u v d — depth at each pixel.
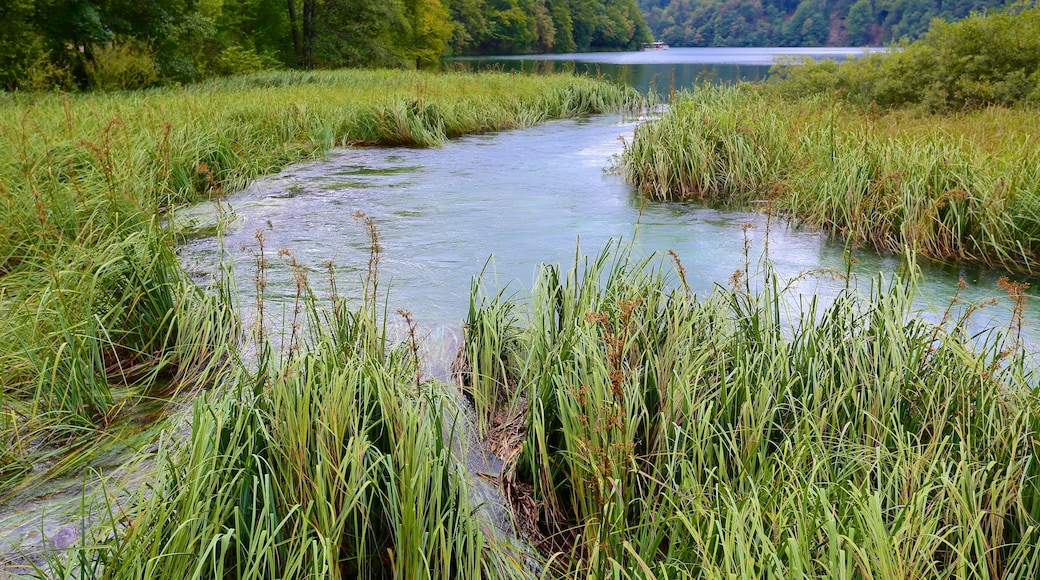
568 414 3.26
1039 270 6.20
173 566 2.32
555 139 13.90
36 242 5.65
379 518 2.87
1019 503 2.73
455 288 5.73
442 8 45.81
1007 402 3.13
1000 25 12.35
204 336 4.43
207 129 9.88
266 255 6.53
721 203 8.67
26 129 8.54
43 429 3.55
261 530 2.48
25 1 17.20
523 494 3.34
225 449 2.87
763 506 2.68
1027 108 11.26
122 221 5.98
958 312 5.12
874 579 2.27
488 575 2.71
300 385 3.09
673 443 3.27
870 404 3.37
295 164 10.88
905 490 2.73
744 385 3.33
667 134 9.68
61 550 2.73
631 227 7.55
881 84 13.09
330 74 24.86
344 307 4.27
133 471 3.14
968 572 2.68
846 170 7.44
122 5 20.08
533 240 7.07
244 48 29.78
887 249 6.78
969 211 6.50
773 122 9.71
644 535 2.71
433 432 3.05
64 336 3.94
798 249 6.81
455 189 9.34
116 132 8.25
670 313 4.09
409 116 13.30
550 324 4.12
